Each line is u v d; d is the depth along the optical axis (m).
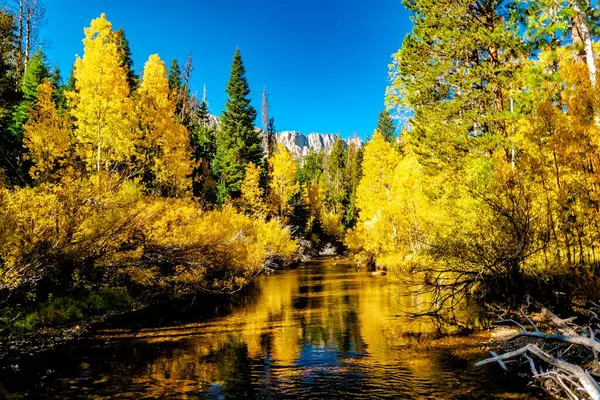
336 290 20.45
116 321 13.12
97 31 21.81
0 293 11.71
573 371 5.77
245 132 47.72
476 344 9.58
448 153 22.59
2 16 22.97
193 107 57.34
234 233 23.67
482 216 13.37
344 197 73.12
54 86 43.28
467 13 21.30
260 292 20.45
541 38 15.41
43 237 12.05
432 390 6.74
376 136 35.16
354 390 6.84
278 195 45.78
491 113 20.09
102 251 14.63
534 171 12.36
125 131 22.14
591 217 11.12
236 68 48.41
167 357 8.99
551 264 11.91
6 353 9.26
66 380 7.47
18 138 27.20
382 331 11.26
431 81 22.91
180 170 25.14
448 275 14.77
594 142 10.94
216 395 6.71
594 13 12.33
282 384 7.20
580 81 11.69
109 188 14.75
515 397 6.34
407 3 23.61
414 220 22.42
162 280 18.25
